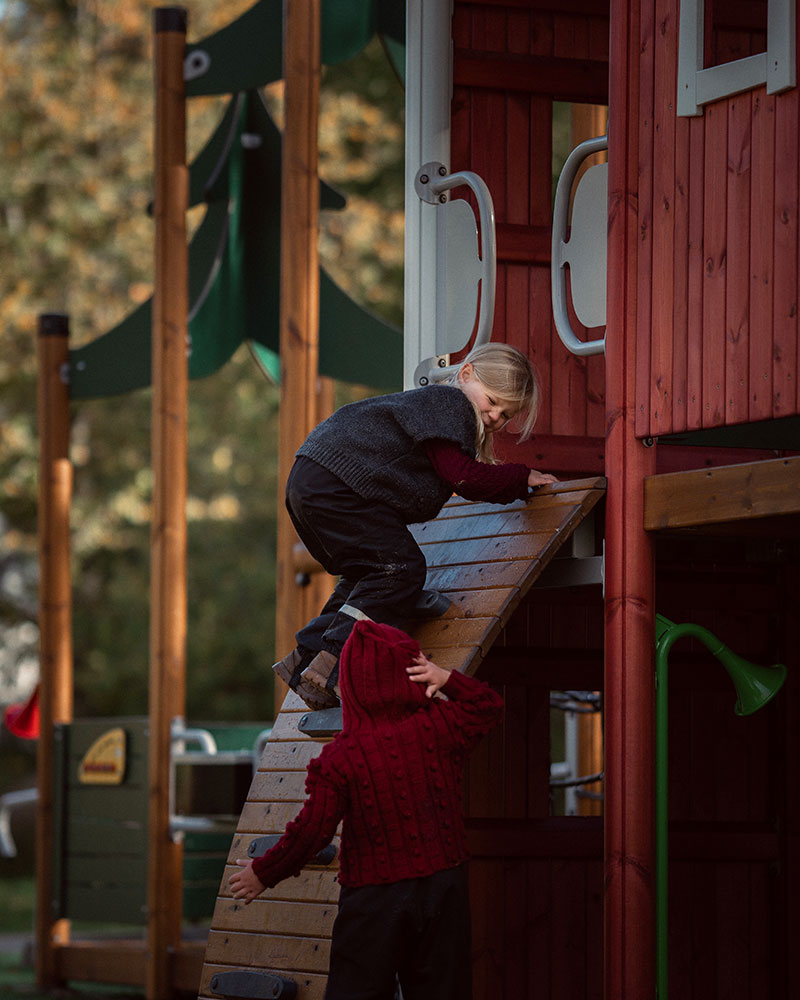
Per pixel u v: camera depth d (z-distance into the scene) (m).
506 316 11.35
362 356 18.75
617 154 9.07
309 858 7.50
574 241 9.80
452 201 11.29
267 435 37.72
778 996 11.21
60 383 18.94
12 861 35.59
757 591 11.58
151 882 15.97
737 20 11.83
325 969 8.29
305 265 14.78
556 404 11.41
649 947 8.71
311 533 8.82
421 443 8.71
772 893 11.34
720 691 11.50
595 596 11.38
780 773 11.44
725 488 8.34
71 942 17.97
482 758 10.88
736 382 8.23
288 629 14.77
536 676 11.06
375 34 16.09
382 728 7.53
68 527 18.75
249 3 37.03
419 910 7.40
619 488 8.93
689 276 8.59
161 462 16.39
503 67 11.62
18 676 42.12
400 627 8.77
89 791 17.27
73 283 36.69
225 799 15.62
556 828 10.93
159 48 16.84
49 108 36.53
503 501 8.92
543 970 10.80
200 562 37.97
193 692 38.28
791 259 7.89
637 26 9.08
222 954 8.97
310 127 14.91
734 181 8.30
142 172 36.81
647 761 8.80
